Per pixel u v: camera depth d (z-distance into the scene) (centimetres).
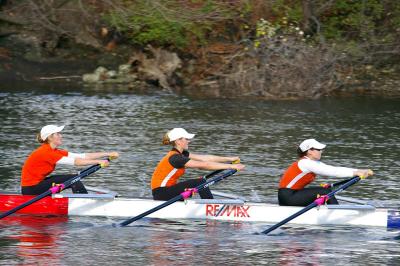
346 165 4422
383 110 6456
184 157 3294
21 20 8050
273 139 5181
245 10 7806
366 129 5591
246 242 3008
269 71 7219
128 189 3834
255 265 2733
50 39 8025
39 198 3250
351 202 3416
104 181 4012
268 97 7106
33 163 3347
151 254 2842
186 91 7344
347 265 2739
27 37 7994
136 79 7662
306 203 3288
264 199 3631
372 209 3272
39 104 6406
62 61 7938
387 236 3117
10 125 5478
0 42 7975
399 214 3256
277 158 4606
